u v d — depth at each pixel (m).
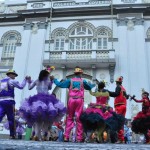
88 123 5.93
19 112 6.11
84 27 20.33
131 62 18.44
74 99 6.50
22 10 21.06
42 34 20.47
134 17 19.58
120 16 19.81
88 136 6.38
